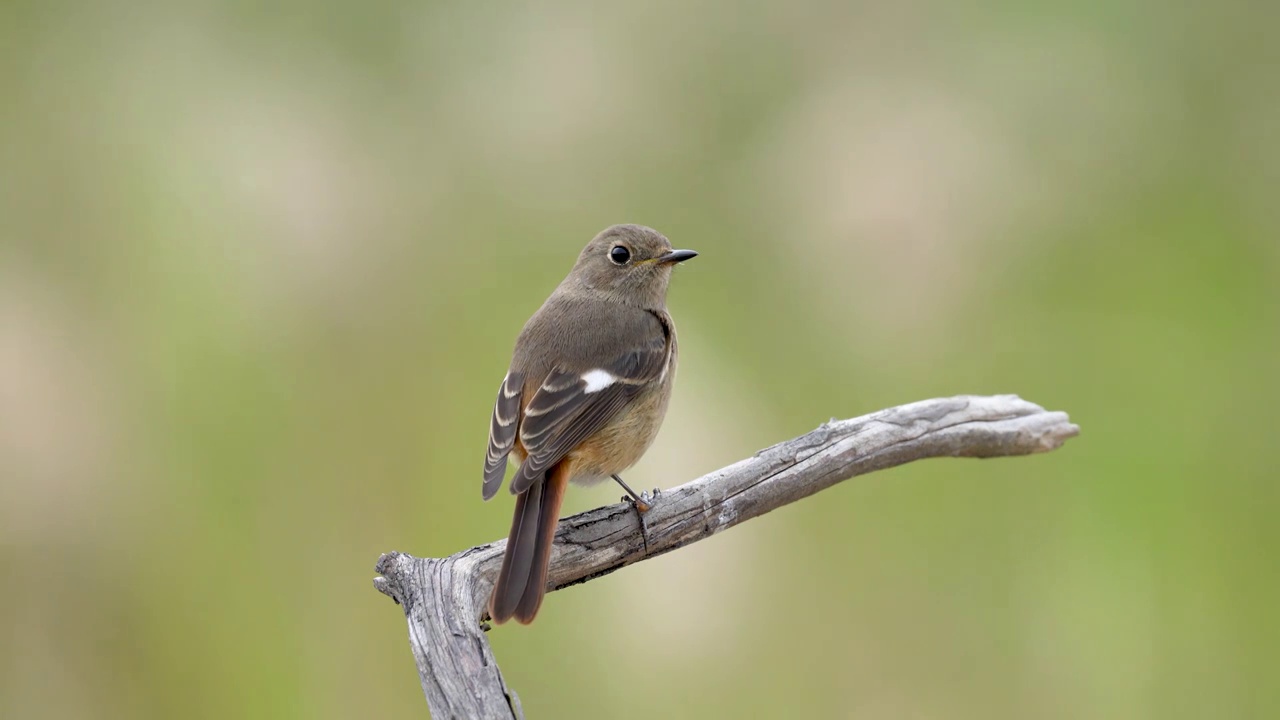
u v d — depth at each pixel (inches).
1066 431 359.3
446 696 259.4
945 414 345.4
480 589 291.7
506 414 342.3
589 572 312.2
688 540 317.4
